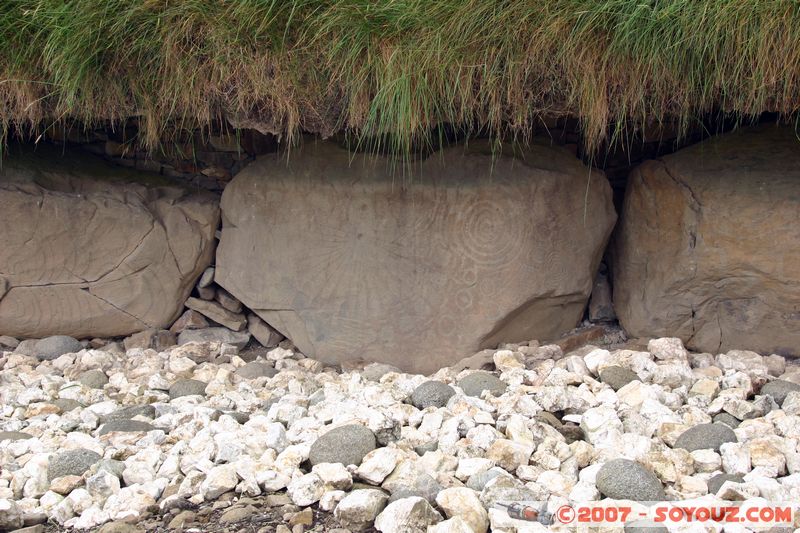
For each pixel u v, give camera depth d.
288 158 5.12
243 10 4.28
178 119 4.91
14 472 3.40
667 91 4.23
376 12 4.22
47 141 5.51
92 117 4.79
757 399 3.96
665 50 4.05
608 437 3.46
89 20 4.32
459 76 4.21
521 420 3.54
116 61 4.48
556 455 3.37
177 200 5.40
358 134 4.86
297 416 3.89
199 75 4.47
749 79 4.07
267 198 5.18
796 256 4.54
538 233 4.76
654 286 4.91
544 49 4.18
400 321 4.91
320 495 3.13
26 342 5.20
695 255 4.73
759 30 3.94
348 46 4.28
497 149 4.91
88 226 5.20
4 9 4.45
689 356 4.71
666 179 4.86
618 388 4.18
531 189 4.76
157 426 3.86
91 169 5.47
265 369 4.82
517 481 3.10
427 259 4.88
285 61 4.36
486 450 3.42
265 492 3.22
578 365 4.39
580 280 4.88
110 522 3.05
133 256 5.25
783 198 4.55
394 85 4.25
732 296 4.75
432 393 3.98
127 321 5.32
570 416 3.79
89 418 3.95
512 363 4.54
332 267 5.03
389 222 4.92
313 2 4.30
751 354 4.62
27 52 4.48
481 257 4.80
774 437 3.44
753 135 4.82
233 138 5.56
